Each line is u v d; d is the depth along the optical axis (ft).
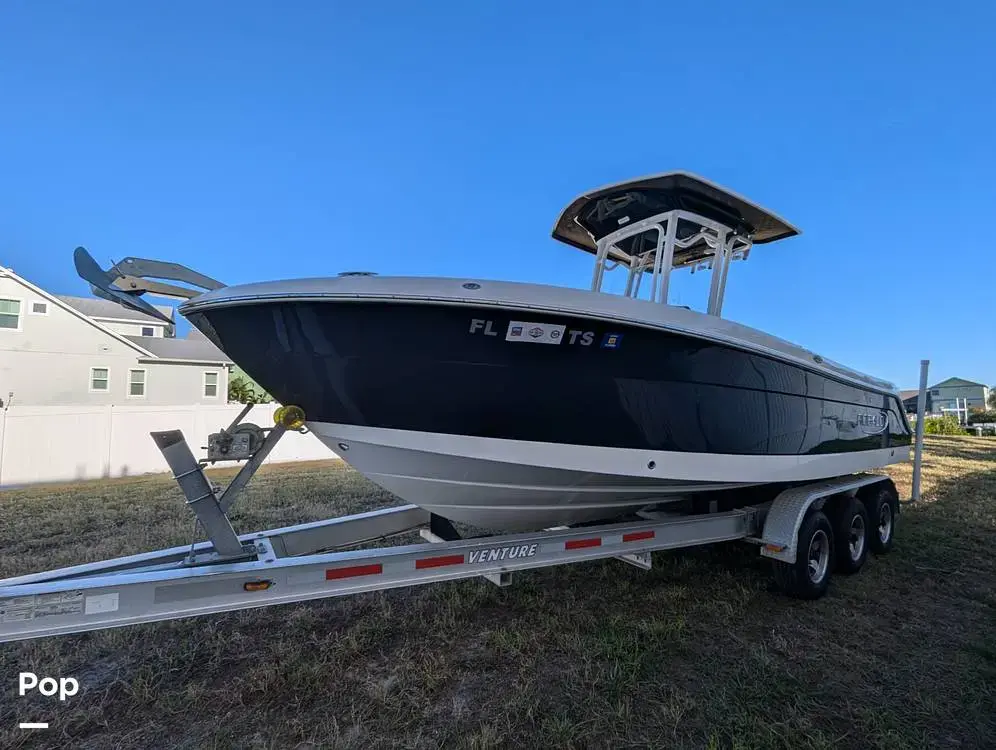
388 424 9.41
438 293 8.44
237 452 9.12
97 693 8.63
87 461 39.86
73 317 59.21
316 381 9.10
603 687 8.78
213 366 66.33
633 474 10.61
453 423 9.39
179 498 26.23
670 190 12.62
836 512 14.88
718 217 13.73
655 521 12.03
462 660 9.64
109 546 16.28
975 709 8.41
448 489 10.23
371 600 12.18
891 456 19.66
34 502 25.13
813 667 9.66
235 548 8.97
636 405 10.23
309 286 8.43
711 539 12.58
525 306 8.68
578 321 9.09
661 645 10.28
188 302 8.99
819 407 14.57
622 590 13.03
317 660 9.52
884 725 7.93
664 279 13.16
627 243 15.38
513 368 9.20
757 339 11.96
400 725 7.80
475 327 8.77
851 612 12.25
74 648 9.96
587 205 13.99
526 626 10.93
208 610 7.71
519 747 7.33
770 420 12.68
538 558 10.06
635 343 9.79
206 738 7.53
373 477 10.33
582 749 7.32
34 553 16.12
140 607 7.38
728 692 8.73
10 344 56.18
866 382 17.43
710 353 10.92
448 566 9.30
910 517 21.93
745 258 16.02
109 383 60.64
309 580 8.34
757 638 10.83
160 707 8.20
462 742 7.37
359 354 8.82
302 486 28.04
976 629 11.34
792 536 12.42
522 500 10.68
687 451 11.16
